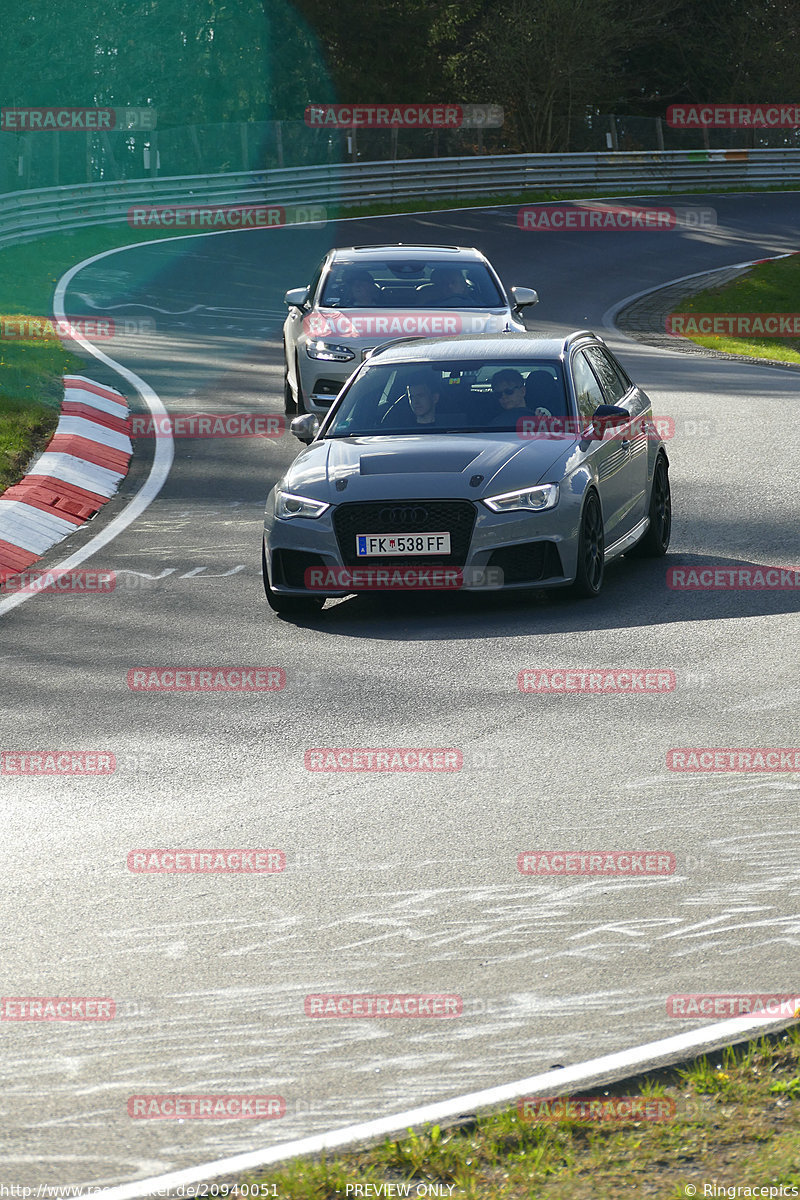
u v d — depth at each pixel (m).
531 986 15.61
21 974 16.47
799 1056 13.41
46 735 25.84
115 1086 13.82
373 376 38.78
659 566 38.53
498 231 150.50
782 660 28.73
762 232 160.75
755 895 17.81
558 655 29.91
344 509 33.66
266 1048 14.46
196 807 21.92
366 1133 12.63
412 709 26.58
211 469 53.69
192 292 108.56
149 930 17.53
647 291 122.25
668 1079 13.20
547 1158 11.92
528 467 34.16
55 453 51.41
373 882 18.75
